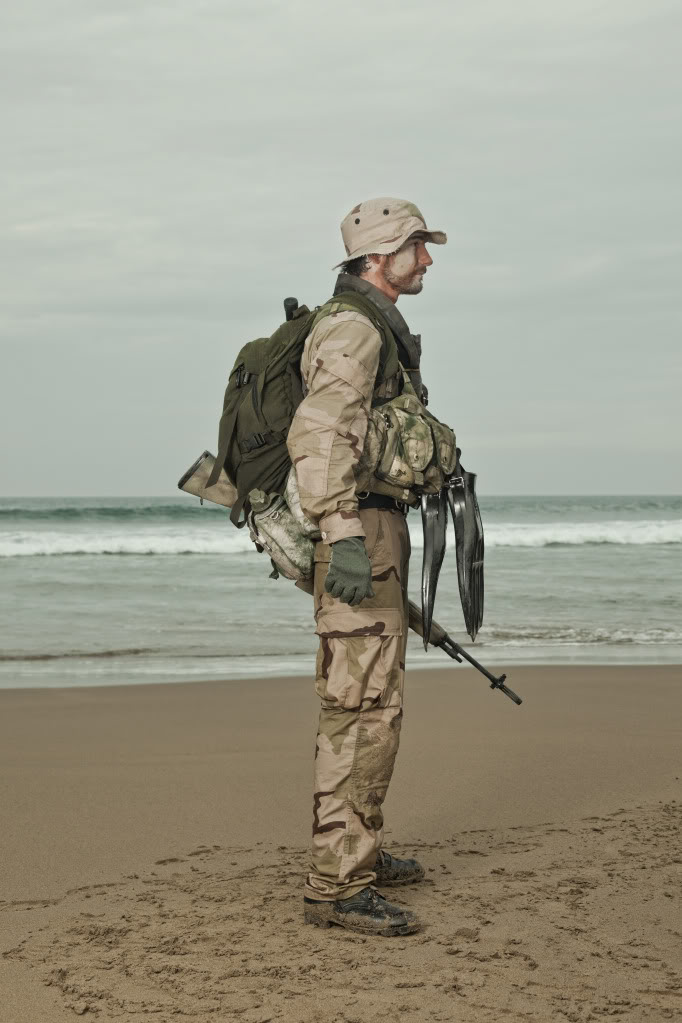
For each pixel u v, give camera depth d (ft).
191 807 13.65
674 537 85.10
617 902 9.42
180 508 140.46
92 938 8.77
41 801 13.96
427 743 17.49
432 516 9.66
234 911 9.38
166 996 7.54
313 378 8.77
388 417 9.22
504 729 18.84
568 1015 7.15
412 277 9.71
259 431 9.19
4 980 7.89
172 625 37.47
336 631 9.00
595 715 20.30
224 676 26.71
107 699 22.58
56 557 70.74
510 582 52.49
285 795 14.30
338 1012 7.22
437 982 7.72
